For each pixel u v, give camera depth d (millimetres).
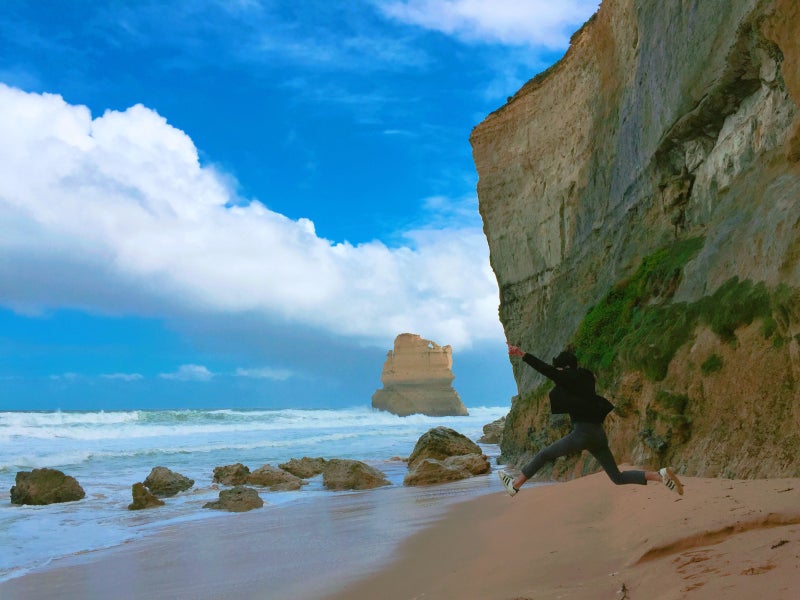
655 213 15820
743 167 12031
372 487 17438
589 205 21125
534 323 24656
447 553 7336
